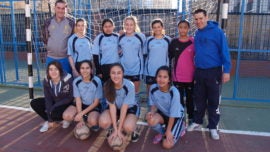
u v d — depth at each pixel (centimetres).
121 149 350
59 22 439
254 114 480
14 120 439
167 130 354
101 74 441
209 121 387
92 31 628
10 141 369
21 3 1041
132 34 428
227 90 652
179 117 355
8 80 721
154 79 423
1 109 489
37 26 656
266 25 783
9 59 1069
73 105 400
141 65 435
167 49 416
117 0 695
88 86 378
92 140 373
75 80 384
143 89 610
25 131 399
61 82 383
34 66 920
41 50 677
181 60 401
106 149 350
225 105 527
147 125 422
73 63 438
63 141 370
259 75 809
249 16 785
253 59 809
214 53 363
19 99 551
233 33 796
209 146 360
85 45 436
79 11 607
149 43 423
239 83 723
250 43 799
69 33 445
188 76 404
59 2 425
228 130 409
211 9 583
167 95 356
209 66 367
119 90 355
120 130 349
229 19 788
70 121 407
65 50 445
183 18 526
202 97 388
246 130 410
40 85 643
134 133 367
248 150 350
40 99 407
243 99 539
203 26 364
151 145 361
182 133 377
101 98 386
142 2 664
